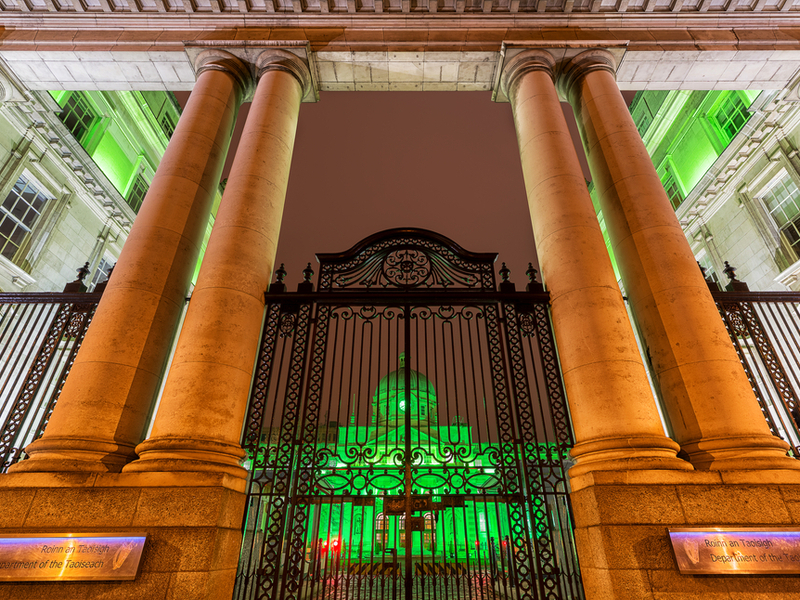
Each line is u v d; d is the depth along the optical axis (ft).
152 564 15.47
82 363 19.81
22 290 49.32
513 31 33.24
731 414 18.76
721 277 56.70
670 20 33.55
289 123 29.50
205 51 31.99
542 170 26.40
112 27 33.55
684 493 16.61
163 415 18.65
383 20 33.50
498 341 23.08
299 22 33.76
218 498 16.58
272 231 24.91
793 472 17.04
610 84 30.40
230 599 16.78
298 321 23.58
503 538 45.37
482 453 20.39
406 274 26.09
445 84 34.99
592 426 19.02
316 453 20.56
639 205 24.77
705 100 59.26
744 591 15.16
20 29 33.71
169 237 23.73
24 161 49.98
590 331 20.68
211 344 20.01
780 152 49.19
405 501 19.08
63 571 15.21
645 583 15.23
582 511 17.57
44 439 18.06
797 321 40.96
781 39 32.65
